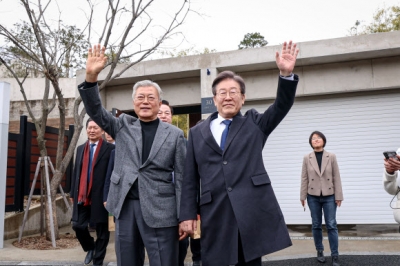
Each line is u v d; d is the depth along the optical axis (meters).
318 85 9.15
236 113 2.78
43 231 8.04
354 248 6.41
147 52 8.05
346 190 8.89
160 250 2.91
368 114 8.91
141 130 3.14
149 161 2.98
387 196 8.63
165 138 3.08
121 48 7.87
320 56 8.65
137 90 3.19
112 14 7.55
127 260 2.93
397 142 8.67
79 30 8.52
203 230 2.63
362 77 8.88
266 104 9.66
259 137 2.70
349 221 8.82
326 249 6.46
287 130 9.42
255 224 2.51
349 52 8.46
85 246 5.39
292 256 5.98
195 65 9.59
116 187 3.02
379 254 5.91
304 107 9.37
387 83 8.70
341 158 8.99
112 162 4.86
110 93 11.07
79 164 5.38
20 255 5.95
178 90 10.45
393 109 8.77
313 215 5.54
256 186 2.58
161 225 2.92
